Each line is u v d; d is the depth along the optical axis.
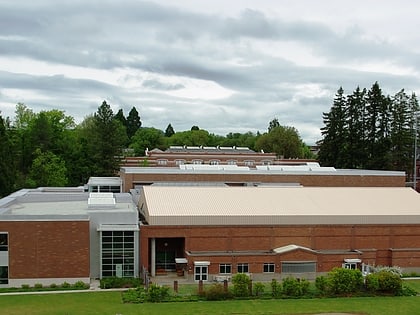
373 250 56.19
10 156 92.94
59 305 40.69
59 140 124.31
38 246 48.16
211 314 38.16
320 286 45.38
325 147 126.19
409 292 45.97
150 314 38.00
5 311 38.72
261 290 44.75
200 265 51.19
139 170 79.50
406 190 66.00
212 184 77.81
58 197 68.06
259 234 55.06
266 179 82.06
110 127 119.00
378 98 119.75
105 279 49.16
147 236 52.84
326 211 57.34
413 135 125.00
